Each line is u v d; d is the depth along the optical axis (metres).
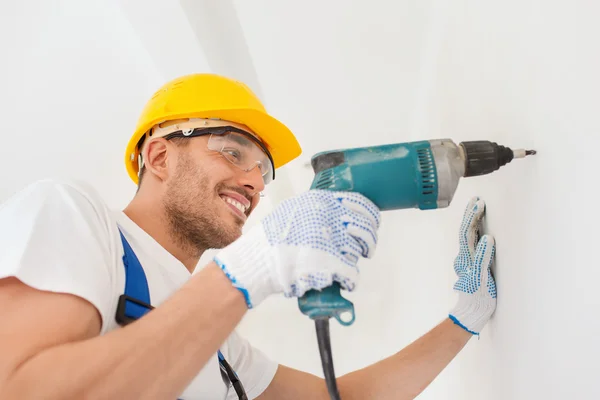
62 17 1.91
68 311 0.81
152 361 0.75
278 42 2.32
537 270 0.95
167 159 1.33
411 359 1.37
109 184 2.74
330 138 2.98
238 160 1.37
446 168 0.99
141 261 1.14
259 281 0.85
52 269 0.83
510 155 1.01
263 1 2.09
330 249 0.85
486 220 1.33
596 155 0.73
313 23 2.21
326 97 2.66
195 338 0.79
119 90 2.28
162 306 0.82
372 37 2.28
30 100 2.20
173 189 1.30
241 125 1.41
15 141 2.38
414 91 2.59
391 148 1.02
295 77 2.54
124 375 0.73
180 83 1.42
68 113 2.31
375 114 2.78
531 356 0.98
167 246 1.28
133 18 1.89
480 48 1.38
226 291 0.84
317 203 0.90
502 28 1.18
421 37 2.26
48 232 0.88
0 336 0.76
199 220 1.28
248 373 1.43
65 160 2.54
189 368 0.78
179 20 1.92
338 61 2.43
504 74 1.17
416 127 2.70
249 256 0.87
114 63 2.15
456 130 1.71
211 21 2.10
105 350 0.74
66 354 0.73
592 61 0.74
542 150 0.93
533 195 0.97
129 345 0.75
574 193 0.80
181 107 1.36
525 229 1.02
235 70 2.48
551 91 0.89
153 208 1.30
